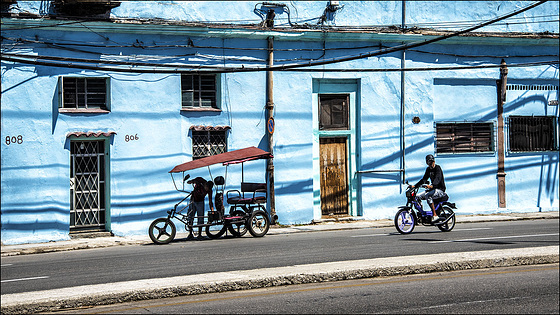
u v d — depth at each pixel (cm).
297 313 686
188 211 1535
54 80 1592
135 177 1675
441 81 2056
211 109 1770
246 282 800
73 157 1636
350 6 1928
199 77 1783
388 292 783
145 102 1691
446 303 734
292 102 1861
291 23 1858
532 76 2167
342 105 1953
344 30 1900
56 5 1580
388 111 1977
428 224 1523
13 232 1535
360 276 862
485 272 912
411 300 745
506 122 2138
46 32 1580
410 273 894
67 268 1073
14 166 1542
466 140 2095
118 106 1661
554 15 2180
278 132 1844
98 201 1662
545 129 2211
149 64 1546
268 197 1820
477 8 2084
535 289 808
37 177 1565
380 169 1966
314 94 1908
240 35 1788
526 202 2162
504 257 958
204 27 1733
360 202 1953
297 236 1548
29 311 690
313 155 1902
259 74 1827
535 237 1340
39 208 1564
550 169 2198
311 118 1884
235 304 723
